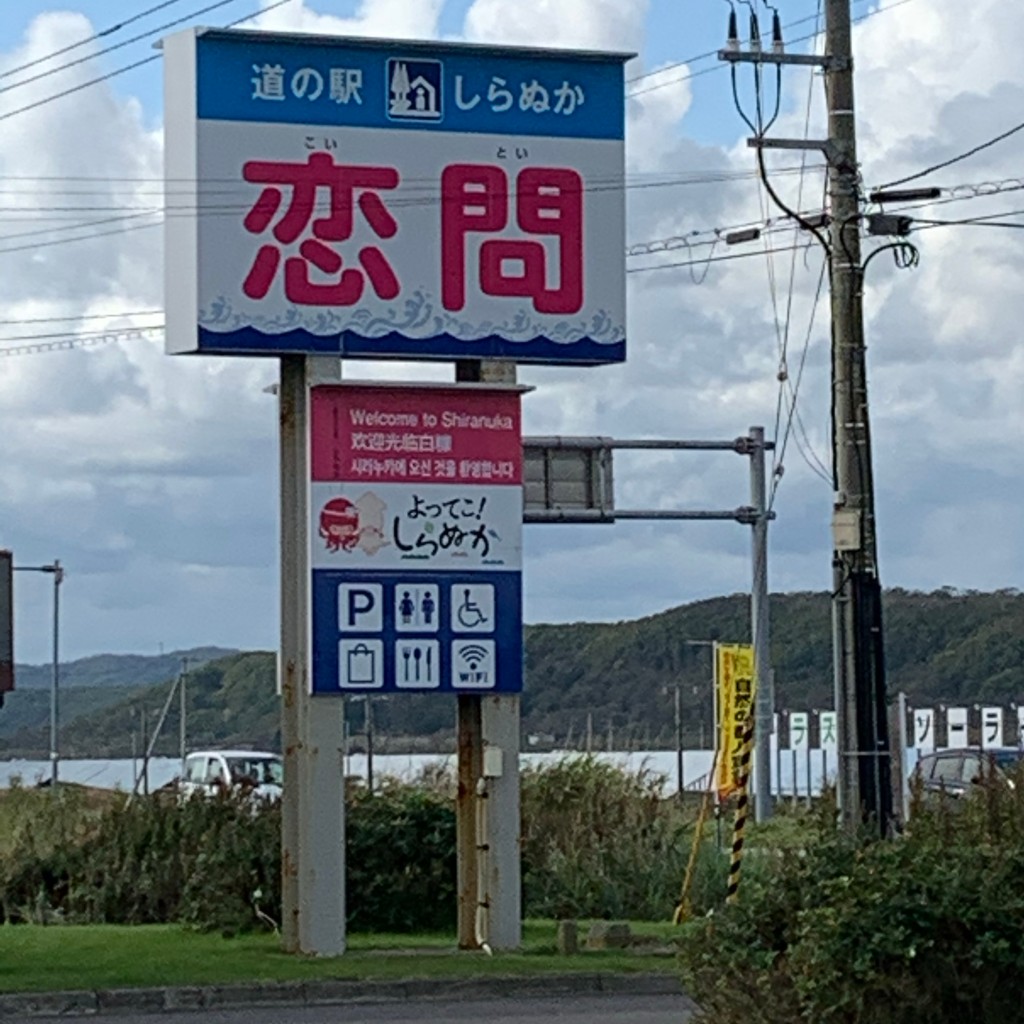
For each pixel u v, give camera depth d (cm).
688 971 1156
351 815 2234
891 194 2228
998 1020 1041
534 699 7756
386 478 1938
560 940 1984
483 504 1962
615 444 3089
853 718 2120
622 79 1997
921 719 4709
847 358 2156
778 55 2178
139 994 1711
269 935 2112
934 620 7800
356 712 6750
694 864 2355
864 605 2133
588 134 1988
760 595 3212
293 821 1944
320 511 1919
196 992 1725
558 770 2644
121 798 2562
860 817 1952
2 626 2494
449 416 1958
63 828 2516
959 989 1039
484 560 1959
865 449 2152
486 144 1962
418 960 1898
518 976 1812
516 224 1967
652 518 3130
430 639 1941
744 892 1197
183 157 1906
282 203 1905
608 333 1981
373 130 1931
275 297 1898
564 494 3084
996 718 4678
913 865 1082
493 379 1980
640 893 2406
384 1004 1738
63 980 1753
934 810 1584
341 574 1920
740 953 1115
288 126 1909
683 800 3030
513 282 1964
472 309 1952
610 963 1892
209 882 2164
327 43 1920
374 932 2192
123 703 9181
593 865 2427
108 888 2366
